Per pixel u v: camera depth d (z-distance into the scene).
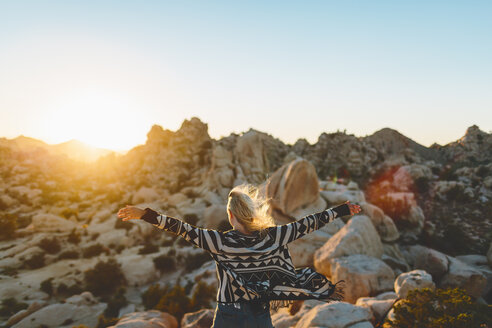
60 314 41.09
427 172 94.25
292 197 38.19
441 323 7.12
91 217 86.94
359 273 16.58
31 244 67.69
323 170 112.56
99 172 146.88
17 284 52.19
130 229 74.25
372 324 8.60
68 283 54.03
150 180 123.44
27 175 137.50
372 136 122.44
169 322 13.59
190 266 58.03
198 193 94.06
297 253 29.45
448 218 67.38
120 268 55.59
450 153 119.62
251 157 95.94
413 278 11.27
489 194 76.44
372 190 93.25
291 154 115.31
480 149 115.56
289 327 9.89
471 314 7.11
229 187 89.44
